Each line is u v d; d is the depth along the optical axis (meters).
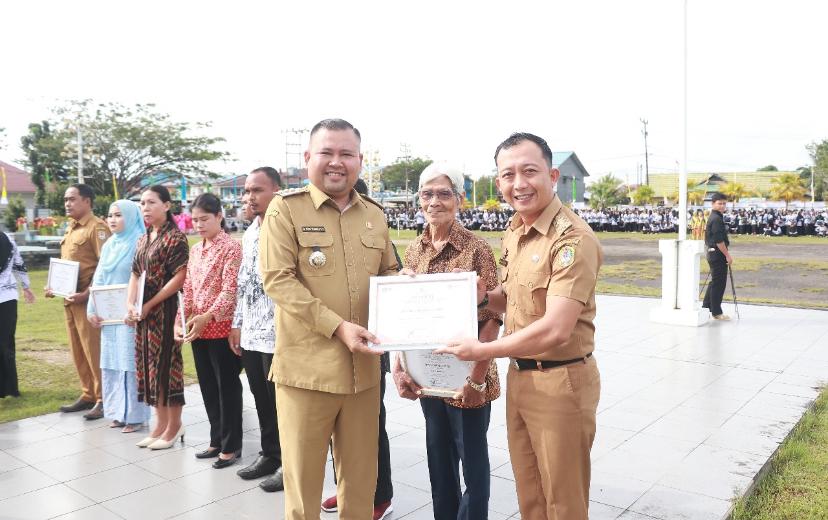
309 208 2.49
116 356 4.58
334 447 2.63
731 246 22.38
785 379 5.59
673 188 57.25
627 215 32.56
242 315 3.68
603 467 3.76
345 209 2.58
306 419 2.45
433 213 2.73
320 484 2.53
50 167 33.44
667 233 30.34
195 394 5.57
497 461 3.95
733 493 3.38
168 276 4.18
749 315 8.77
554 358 2.27
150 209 4.18
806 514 3.15
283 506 3.41
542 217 2.29
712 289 8.48
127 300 4.42
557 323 2.09
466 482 2.76
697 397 5.11
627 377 5.71
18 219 24.16
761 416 4.61
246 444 4.37
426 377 2.63
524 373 2.36
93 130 32.72
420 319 2.27
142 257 4.21
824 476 3.61
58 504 3.44
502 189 2.33
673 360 6.31
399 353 2.77
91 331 4.91
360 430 2.57
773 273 14.37
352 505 2.59
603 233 31.66
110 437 4.52
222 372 3.90
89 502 3.46
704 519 3.12
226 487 3.65
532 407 2.32
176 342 4.22
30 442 4.41
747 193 52.19
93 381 5.12
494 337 2.74
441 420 2.86
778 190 48.22
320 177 2.48
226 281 3.88
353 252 2.54
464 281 2.28
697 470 3.69
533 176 2.23
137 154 34.19
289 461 2.50
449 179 2.72
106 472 3.88
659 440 4.18
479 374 2.54
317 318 2.34
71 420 4.92
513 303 2.38
